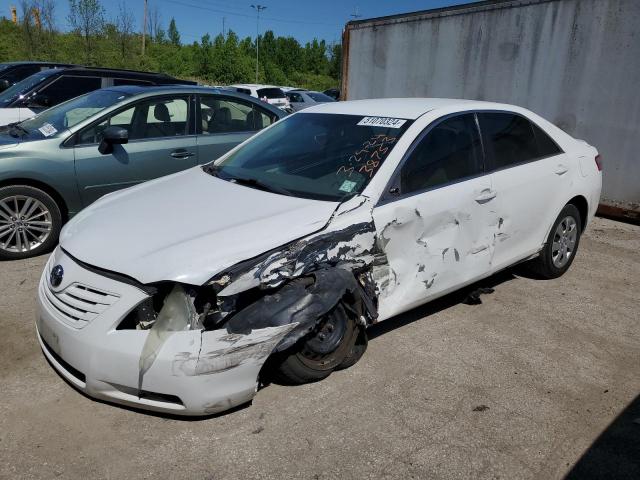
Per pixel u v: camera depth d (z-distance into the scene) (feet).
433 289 12.12
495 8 26.18
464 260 12.70
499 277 16.75
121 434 9.06
